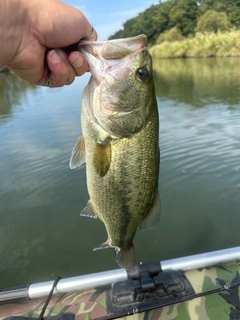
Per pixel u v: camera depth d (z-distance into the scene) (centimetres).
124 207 32
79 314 40
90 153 31
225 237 83
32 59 27
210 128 167
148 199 33
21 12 24
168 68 529
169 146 146
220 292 43
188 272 46
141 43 31
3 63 27
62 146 153
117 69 30
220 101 234
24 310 42
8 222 96
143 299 41
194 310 40
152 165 32
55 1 26
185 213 95
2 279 74
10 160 142
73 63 28
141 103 31
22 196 111
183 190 108
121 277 45
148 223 34
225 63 520
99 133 31
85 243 85
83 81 405
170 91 298
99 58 30
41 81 29
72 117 206
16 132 182
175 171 121
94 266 77
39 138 167
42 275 74
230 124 171
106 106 30
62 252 82
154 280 43
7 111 242
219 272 46
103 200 32
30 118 212
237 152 132
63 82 29
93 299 43
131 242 34
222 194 103
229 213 93
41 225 94
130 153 31
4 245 86
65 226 93
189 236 84
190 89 299
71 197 108
